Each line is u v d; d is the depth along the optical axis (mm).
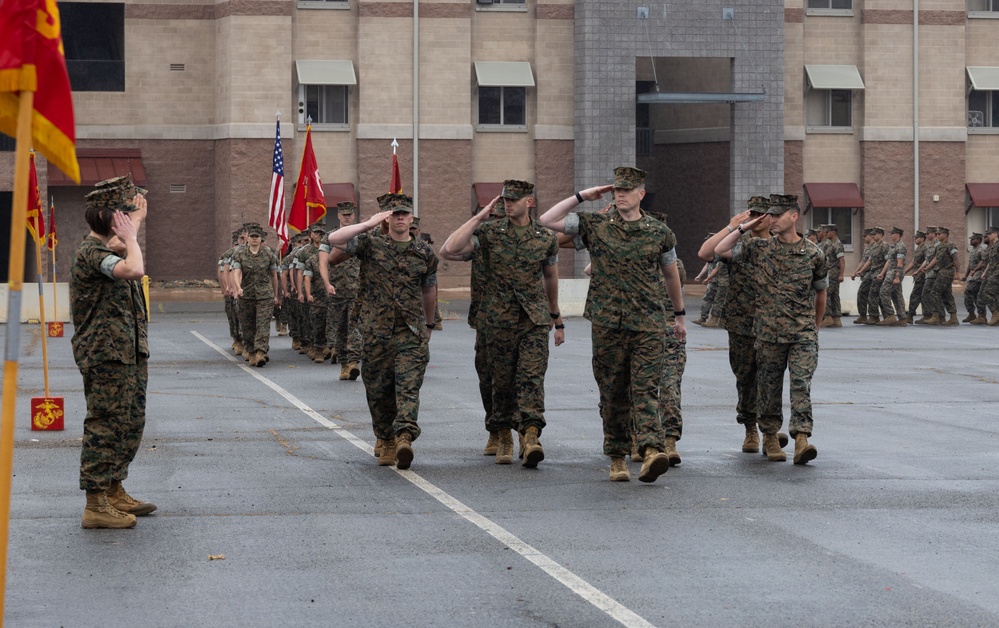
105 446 10352
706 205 54062
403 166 49188
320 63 48688
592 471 13031
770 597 8422
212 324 37156
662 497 11680
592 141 49719
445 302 44938
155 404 18406
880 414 17516
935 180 52875
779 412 13797
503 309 13133
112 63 49344
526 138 50531
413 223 13289
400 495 11742
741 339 14000
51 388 20594
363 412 17562
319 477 12641
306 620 7922
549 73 50375
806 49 52250
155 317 40500
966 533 10297
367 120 48938
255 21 47969
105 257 10086
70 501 11461
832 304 36438
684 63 54031
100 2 48812
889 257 37156
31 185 25297
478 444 14773
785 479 12602
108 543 9891
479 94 50219
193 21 49531
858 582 8805
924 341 30953
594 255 12141
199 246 49844
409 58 49125
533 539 10023
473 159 50156
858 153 52719
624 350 12133
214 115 49625
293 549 9703
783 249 13555
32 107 6672
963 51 52781
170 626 7812
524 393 13219
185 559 9398
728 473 12930
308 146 31188
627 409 12398
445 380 21625
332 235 13047
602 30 49531
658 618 7949
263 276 24531
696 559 9414
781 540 10031
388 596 8445
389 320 13062
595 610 8125
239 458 13750
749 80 50469
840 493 11898
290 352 27719
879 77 52406
